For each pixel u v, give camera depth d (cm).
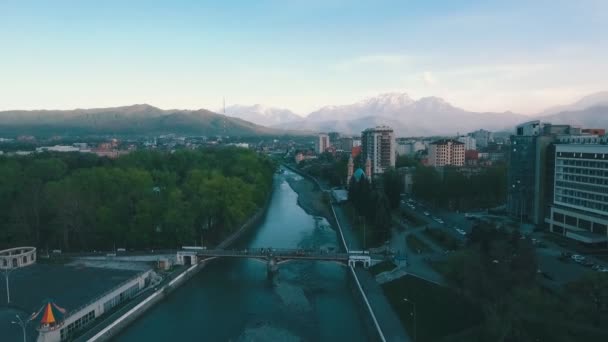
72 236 16725
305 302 12850
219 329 11081
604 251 14638
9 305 10962
